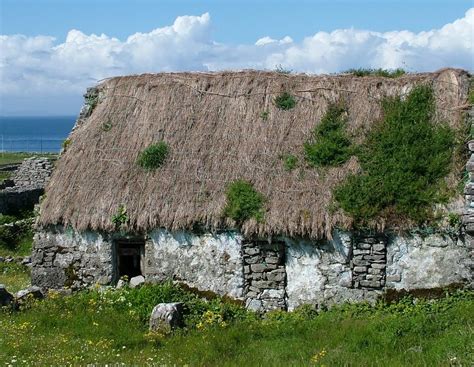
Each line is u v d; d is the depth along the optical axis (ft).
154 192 55.47
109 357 39.73
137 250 57.16
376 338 41.45
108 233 55.98
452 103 54.95
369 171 52.49
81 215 55.93
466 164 50.16
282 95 59.36
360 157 53.57
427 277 50.37
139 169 57.47
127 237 55.88
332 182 52.70
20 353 40.09
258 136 57.26
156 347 43.06
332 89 58.65
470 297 49.08
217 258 53.88
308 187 52.75
